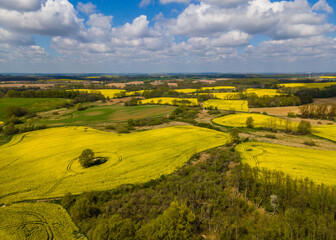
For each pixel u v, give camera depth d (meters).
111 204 33.31
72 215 31.25
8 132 73.56
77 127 85.00
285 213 28.31
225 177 41.53
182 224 25.58
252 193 35.09
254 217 30.08
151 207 32.81
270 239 24.48
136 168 46.59
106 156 53.50
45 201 35.34
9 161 50.34
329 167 45.19
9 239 26.78
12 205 33.88
